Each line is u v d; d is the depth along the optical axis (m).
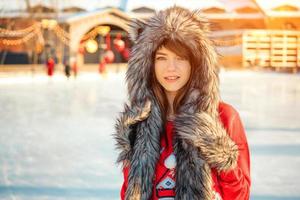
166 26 1.66
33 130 7.77
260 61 34.72
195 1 37.41
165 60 1.69
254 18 37.81
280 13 37.94
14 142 6.69
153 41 1.68
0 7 32.53
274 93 15.03
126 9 35.69
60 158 5.62
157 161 1.64
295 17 38.00
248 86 18.03
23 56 32.75
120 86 18.48
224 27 37.75
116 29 34.97
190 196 1.56
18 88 17.30
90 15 31.58
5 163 5.36
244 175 1.63
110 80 22.73
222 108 1.71
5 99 13.23
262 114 9.83
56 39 31.11
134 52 1.73
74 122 8.71
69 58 31.47
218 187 1.62
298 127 8.01
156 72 1.71
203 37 1.67
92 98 13.41
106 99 13.09
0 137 7.10
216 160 1.54
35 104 11.94
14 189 4.29
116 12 32.09
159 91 1.74
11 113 10.11
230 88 16.89
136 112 1.67
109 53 29.70
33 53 31.14
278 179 4.61
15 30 32.44
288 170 4.96
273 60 34.66
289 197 3.99
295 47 34.59
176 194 1.58
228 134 1.64
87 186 4.40
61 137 7.09
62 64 31.02
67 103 12.13
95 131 7.64
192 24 1.66
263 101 12.57
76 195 4.11
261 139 6.85
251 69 34.47
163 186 1.63
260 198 3.97
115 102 12.29
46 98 13.48
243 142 1.69
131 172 1.65
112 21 32.19
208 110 1.65
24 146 6.39
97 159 5.56
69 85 18.98
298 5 38.62
